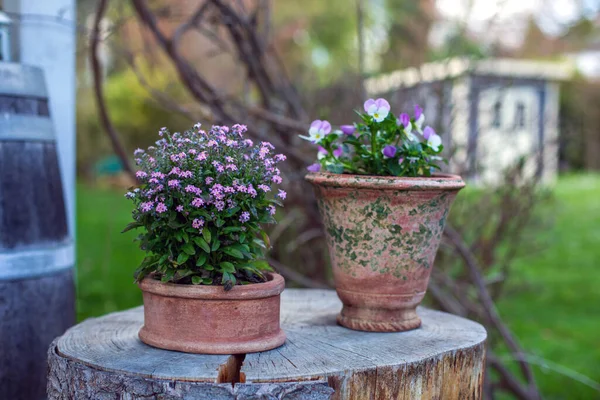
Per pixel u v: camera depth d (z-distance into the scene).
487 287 3.21
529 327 4.21
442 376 1.47
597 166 10.80
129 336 1.58
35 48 2.37
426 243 1.60
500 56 3.34
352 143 1.69
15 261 1.91
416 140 1.68
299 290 2.21
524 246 3.67
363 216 1.58
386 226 1.57
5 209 1.88
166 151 1.45
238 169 1.43
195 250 1.41
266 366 1.34
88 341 1.53
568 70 8.32
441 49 3.42
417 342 1.55
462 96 3.08
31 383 1.96
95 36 2.54
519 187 2.98
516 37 3.80
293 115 2.96
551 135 3.30
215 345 1.40
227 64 4.02
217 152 1.43
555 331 4.16
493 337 2.91
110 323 1.73
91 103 8.46
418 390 1.41
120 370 1.30
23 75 1.96
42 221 1.97
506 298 4.12
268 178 1.47
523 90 3.65
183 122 6.39
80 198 9.96
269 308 1.45
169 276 1.40
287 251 3.11
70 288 2.12
